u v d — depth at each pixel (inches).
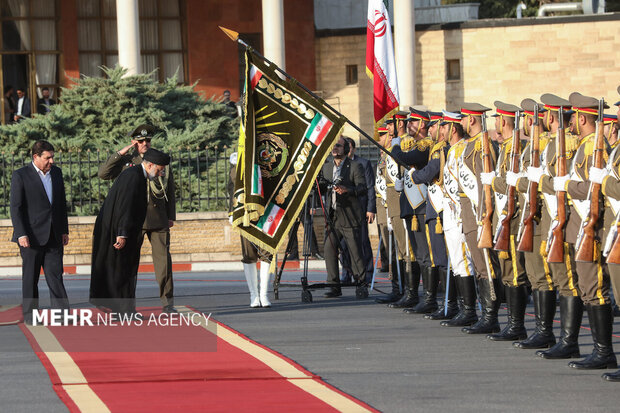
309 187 854.5
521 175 692.1
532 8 3531.0
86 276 1433.3
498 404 537.3
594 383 591.8
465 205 781.9
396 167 943.0
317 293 1121.4
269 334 789.9
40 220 855.1
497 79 2583.7
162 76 2632.9
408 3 2386.8
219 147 1819.6
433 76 2605.8
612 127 765.3
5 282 1326.3
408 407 530.6
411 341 754.2
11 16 2556.6
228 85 2647.6
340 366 649.0
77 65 2578.7
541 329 719.7
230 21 2647.6
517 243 709.9
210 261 1567.4
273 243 850.8
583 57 2559.1
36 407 532.1
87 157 1643.7
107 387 578.2
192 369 630.5
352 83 2650.1
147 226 866.1
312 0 2659.9
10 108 2427.4
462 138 818.2
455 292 879.7
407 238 940.0
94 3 2600.9
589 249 608.1
